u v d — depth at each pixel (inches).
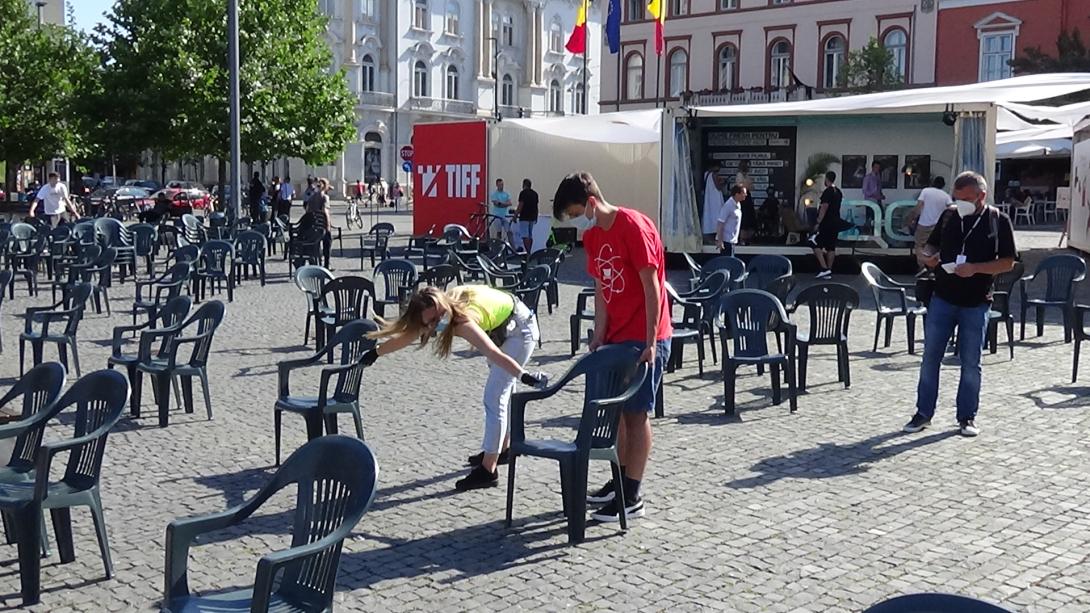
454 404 358.0
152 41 1162.0
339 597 195.3
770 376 394.0
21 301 624.7
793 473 275.3
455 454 295.1
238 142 916.0
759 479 269.9
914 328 483.2
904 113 803.4
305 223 778.2
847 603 192.4
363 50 2495.1
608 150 1097.4
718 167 868.0
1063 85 684.1
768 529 232.4
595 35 3053.6
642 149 1087.0
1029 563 211.9
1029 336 505.4
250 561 215.0
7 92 1320.1
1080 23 1611.7
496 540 226.2
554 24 2913.4
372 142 2534.5
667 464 284.0
